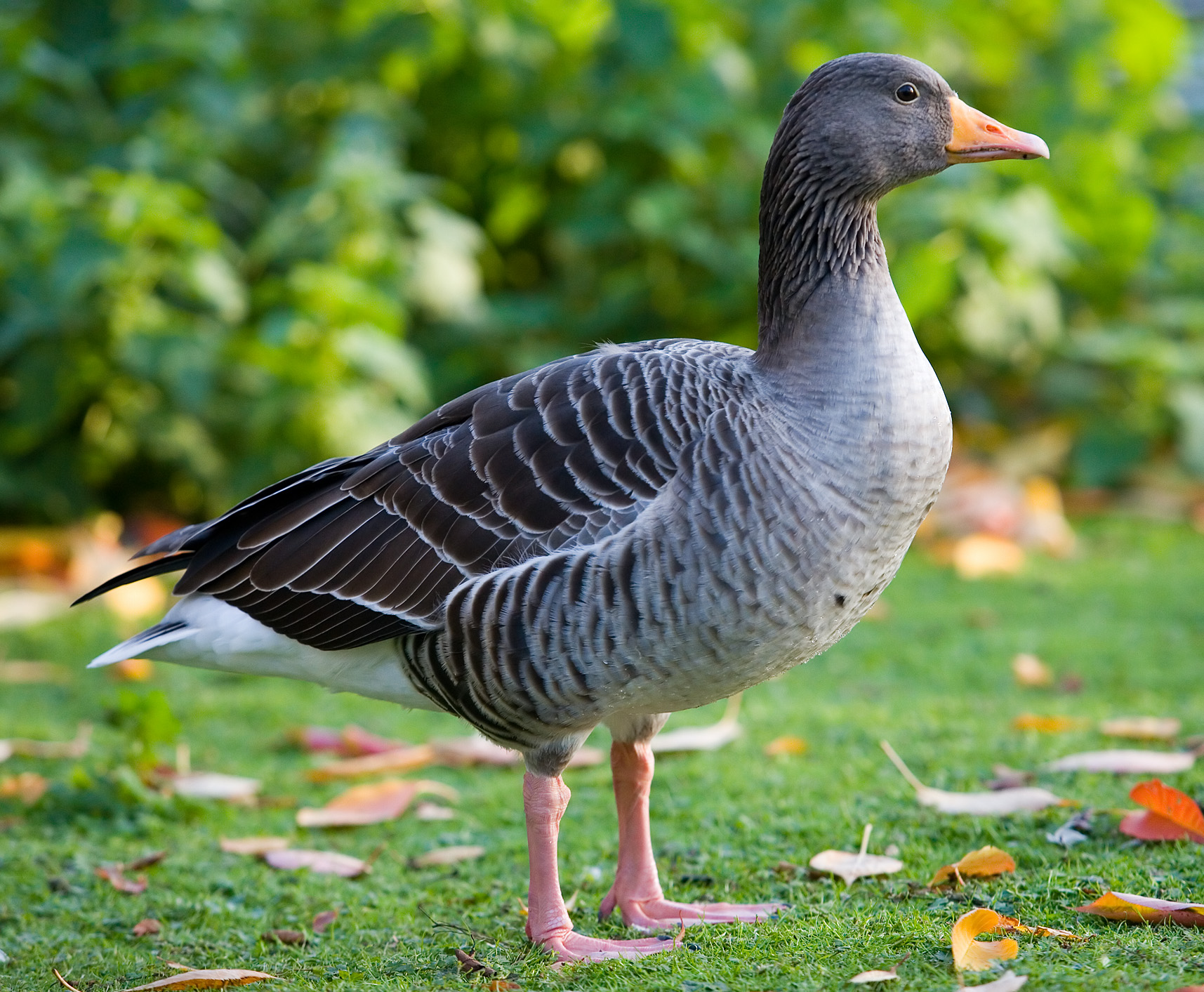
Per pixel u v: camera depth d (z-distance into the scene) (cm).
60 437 1134
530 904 512
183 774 725
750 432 489
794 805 638
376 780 734
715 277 1187
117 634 962
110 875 602
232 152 1194
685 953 472
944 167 554
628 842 544
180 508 1169
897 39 1200
